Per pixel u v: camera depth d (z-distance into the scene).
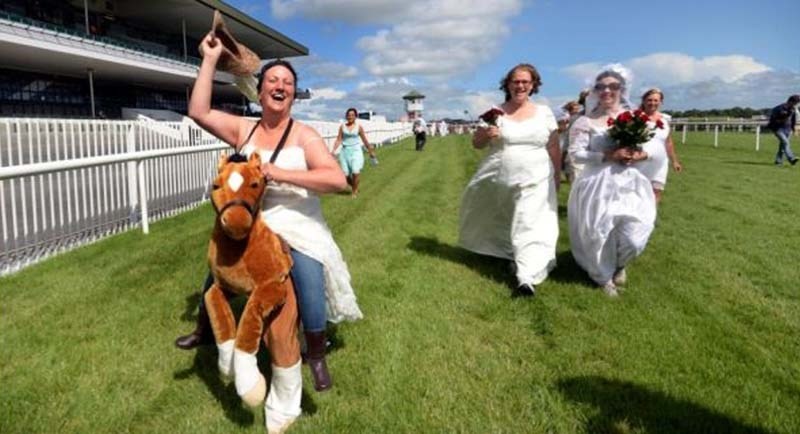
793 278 5.30
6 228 5.34
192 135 10.56
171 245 6.44
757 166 15.88
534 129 5.06
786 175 13.63
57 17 37.19
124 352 3.64
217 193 2.62
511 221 5.50
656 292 4.90
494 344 3.84
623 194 4.84
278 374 2.72
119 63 35.16
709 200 9.95
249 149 3.01
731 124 33.44
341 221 8.07
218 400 3.10
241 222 2.50
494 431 2.81
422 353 3.68
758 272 5.51
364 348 3.74
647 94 6.64
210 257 2.71
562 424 2.86
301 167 2.95
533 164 5.07
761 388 3.19
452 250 6.45
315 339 3.05
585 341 3.85
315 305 2.97
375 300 4.68
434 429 2.82
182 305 4.46
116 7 42.62
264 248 2.65
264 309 2.60
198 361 3.54
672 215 8.55
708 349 3.71
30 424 2.83
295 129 3.03
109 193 7.09
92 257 5.89
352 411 2.97
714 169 15.10
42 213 5.87
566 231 7.53
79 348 3.68
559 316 4.30
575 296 4.78
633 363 3.50
